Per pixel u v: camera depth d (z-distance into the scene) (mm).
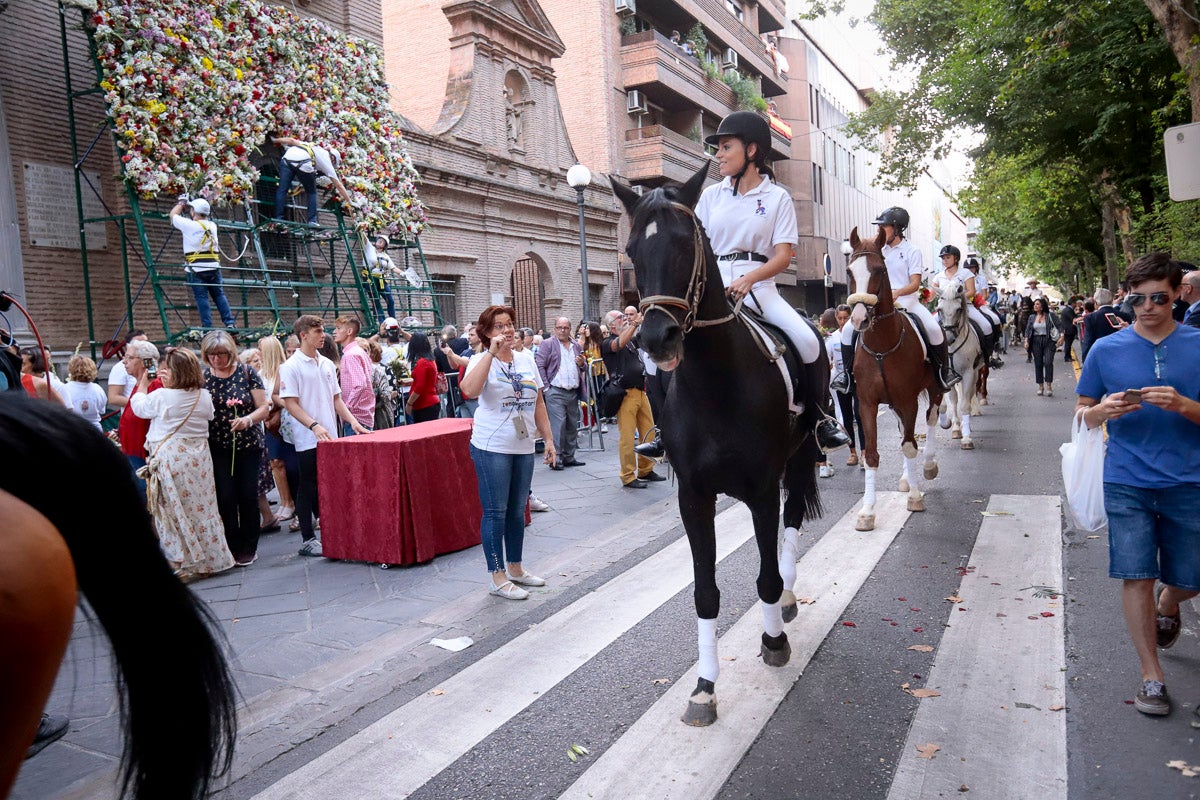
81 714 3959
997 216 31281
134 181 9875
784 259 3953
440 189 16297
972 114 17109
